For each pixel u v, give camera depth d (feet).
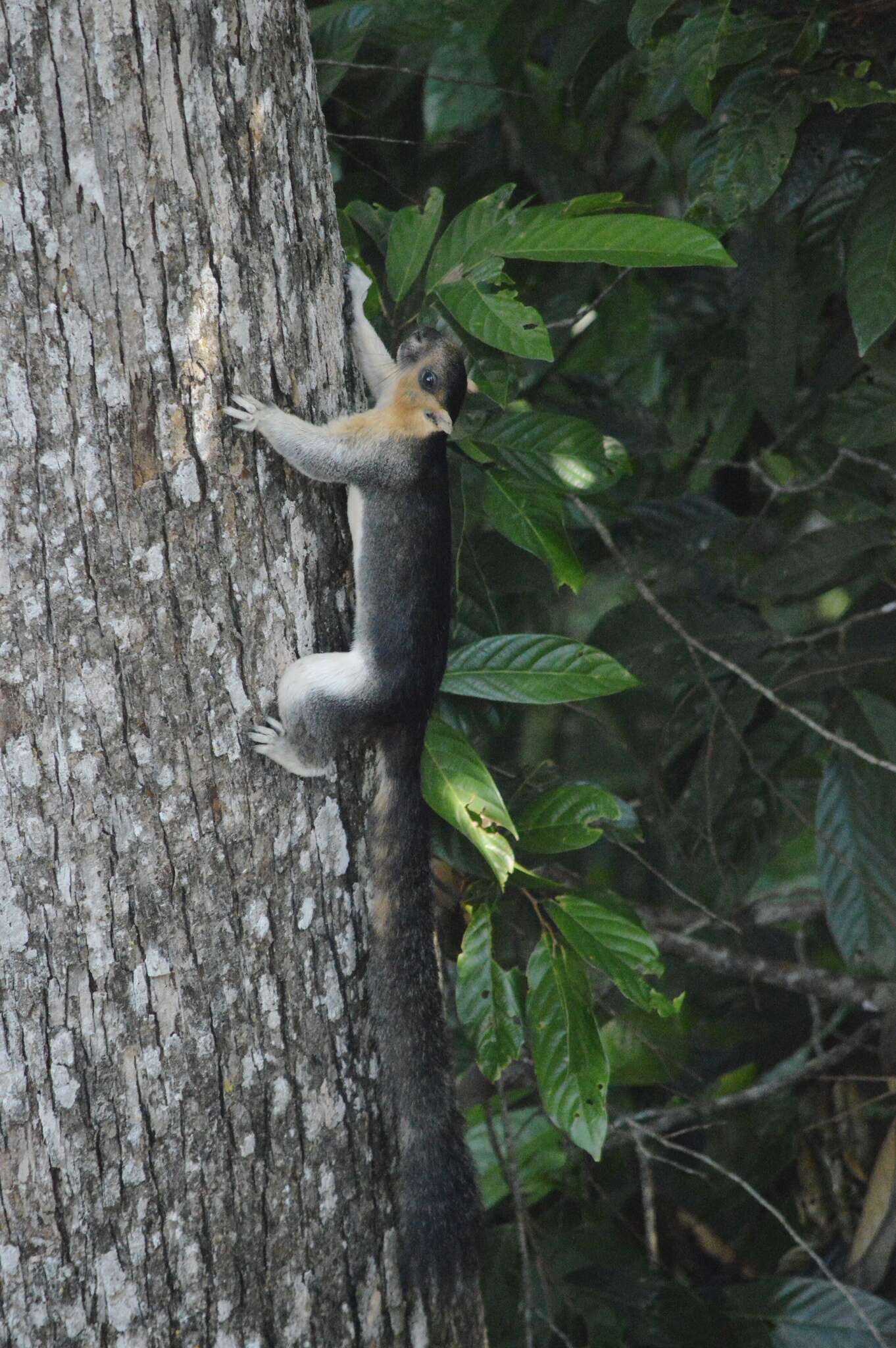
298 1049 19.48
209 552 18.19
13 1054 17.63
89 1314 18.08
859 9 24.67
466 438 24.64
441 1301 21.36
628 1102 34.32
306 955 19.60
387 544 20.76
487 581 29.01
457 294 20.74
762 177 23.80
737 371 36.37
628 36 25.90
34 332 16.79
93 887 17.80
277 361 18.80
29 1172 17.75
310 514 19.67
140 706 17.88
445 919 26.55
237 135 17.90
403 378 21.79
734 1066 35.55
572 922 22.75
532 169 34.32
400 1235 20.74
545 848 23.65
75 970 17.79
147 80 16.99
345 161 33.01
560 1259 29.78
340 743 19.86
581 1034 21.98
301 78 19.24
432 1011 21.22
